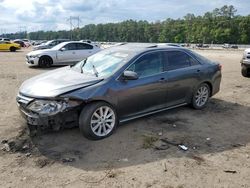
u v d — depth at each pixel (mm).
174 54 6746
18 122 6219
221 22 121250
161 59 6434
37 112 5039
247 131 6113
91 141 5348
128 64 5848
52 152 4930
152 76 6141
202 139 5605
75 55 17328
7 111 7020
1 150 4980
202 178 4250
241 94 9398
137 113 6008
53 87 5258
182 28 135625
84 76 5762
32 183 4066
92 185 4031
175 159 4781
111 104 5500
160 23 150625
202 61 7391
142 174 4324
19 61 20609
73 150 5008
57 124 5082
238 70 15695
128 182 4117
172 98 6633
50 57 16531
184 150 5102
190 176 4293
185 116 6859
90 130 5254
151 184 4078
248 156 4977
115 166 4527
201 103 7422
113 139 5457
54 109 5000
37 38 168000
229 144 5438
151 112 6270
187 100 7051
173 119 6617
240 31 117375
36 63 16328
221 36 117500
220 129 6160
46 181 4117
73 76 5801
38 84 5527
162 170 4441
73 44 17328
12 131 5723
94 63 6352
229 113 7262
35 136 5500
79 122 5254
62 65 17109
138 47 6488
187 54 7055
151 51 6297
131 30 150625
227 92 9648
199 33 124438
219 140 5598
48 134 5586
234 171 4457
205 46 84125
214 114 7129
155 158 4797
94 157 4789
